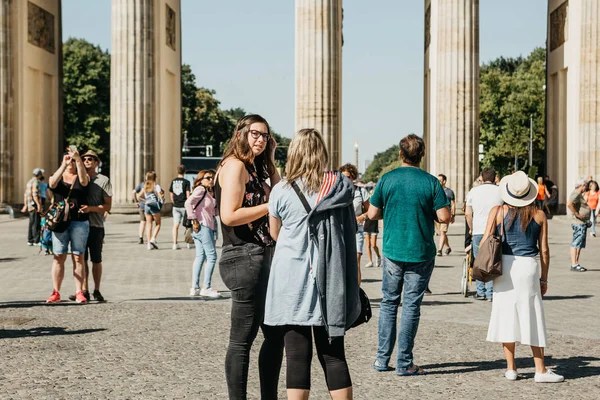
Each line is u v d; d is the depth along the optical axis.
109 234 54.62
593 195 55.69
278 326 11.64
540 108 158.62
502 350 18.08
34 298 25.84
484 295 26.41
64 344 18.33
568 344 18.86
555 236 54.41
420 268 15.78
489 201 25.53
